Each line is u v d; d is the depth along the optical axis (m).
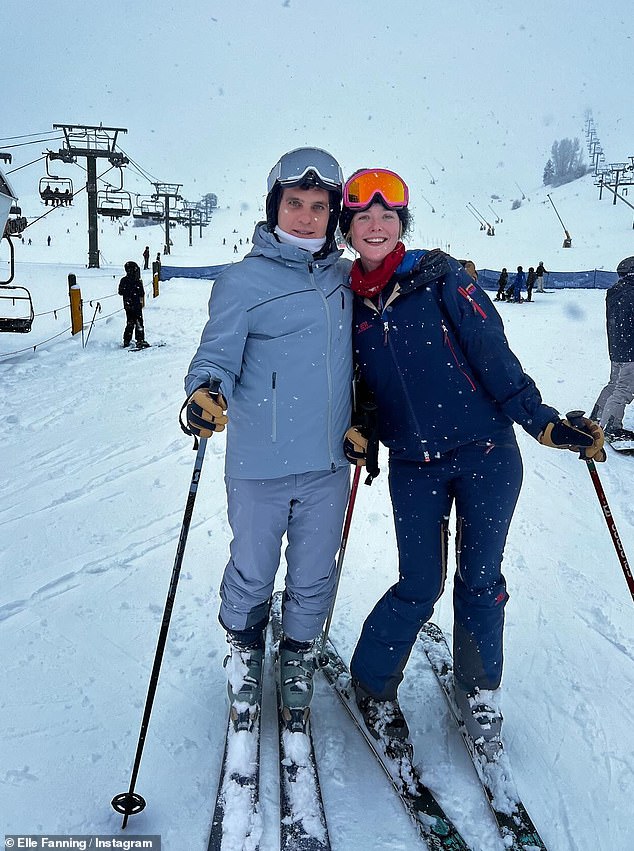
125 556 3.46
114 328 12.60
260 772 2.03
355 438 1.96
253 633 2.20
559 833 1.88
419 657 2.61
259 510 2.05
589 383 8.26
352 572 3.37
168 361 9.27
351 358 2.06
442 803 1.94
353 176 1.95
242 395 2.01
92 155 31.17
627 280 5.70
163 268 30.42
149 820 1.88
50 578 3.21
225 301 1.95
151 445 5.40
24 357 9.42
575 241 59.22
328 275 2.04
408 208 2.04
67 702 2.34
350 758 2.11
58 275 23.95
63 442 5.43
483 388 1.99
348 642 2.72
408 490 2.03
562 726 2.30
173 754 2.12
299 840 1.77
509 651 2.73
